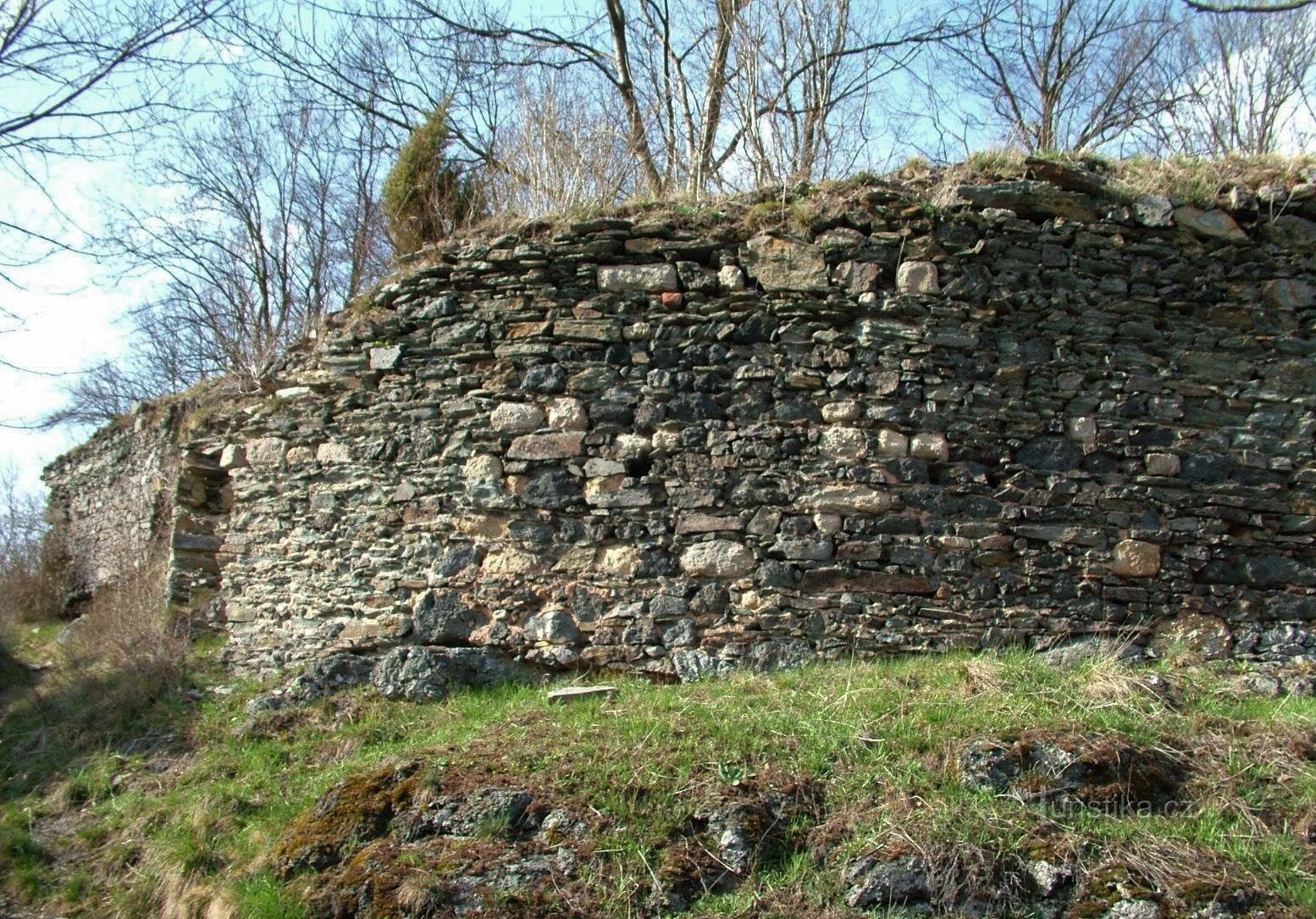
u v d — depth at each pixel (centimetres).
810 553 667
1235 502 670
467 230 802
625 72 1553
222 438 862
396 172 1360
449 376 752
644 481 696
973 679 573
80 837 603
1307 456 674
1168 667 627
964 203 690
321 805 537
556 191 1164
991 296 682
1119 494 670
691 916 439
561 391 721
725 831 468
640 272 717
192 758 672
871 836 461
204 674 787
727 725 542
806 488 675
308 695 707
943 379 679
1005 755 491
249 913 481
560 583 702
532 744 552
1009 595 662
